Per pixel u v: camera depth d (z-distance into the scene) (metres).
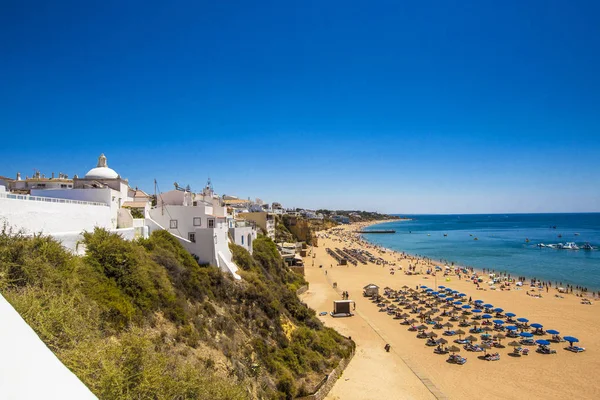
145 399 15.57
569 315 63.12
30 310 15.54
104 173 56.62
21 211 24.62
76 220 31.12
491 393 37.12
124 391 14.95
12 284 17.80
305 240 171.88
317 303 70.44
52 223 27.84
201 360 24.78
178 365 20.59
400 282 94.44
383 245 196.38
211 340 28.17
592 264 120.19
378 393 35.84
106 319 21.28
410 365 43.16
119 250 26.84
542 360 44.88
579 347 47.97
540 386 38.62
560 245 167.12
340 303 63.03
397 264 125.62
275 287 49.75
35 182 66.81
